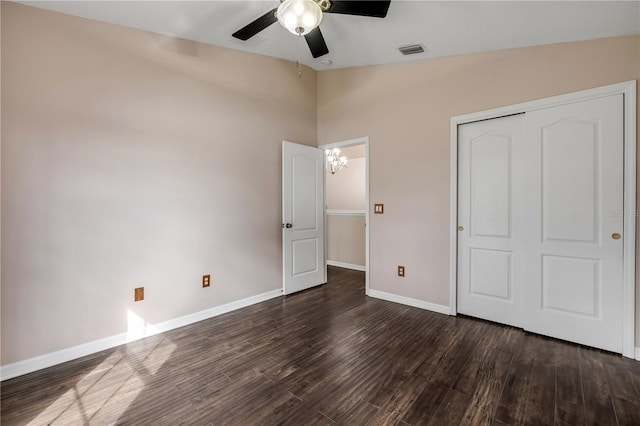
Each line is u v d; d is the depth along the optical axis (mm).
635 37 2146
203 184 2965
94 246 2314
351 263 5277
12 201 1981
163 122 2678
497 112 2740
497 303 2832
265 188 3545
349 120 3869
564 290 2459
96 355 2270
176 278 2779
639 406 1664
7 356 1971
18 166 1998
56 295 2152
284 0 1746
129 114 2477
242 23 2533
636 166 2145
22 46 2006
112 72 2387
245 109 3324
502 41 2551
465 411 1640
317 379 1946
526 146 2619
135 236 2523
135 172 2516
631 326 2174
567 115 2414
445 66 3051
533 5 1986
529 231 2613
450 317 2992
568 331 2443
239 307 3277
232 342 2480
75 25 2217
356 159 6375
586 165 2342
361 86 3742
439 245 3119
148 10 2248
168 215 2719
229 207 3188
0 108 1934
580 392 1792
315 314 3096
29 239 2045
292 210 3775
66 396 1784
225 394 1799
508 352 2279
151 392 1822
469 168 2969
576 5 1926
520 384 1876
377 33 2676
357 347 2379
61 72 2152
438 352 2287
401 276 3412
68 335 2203
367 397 1763
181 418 1597
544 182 2531
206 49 2973
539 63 2533
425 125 3199
